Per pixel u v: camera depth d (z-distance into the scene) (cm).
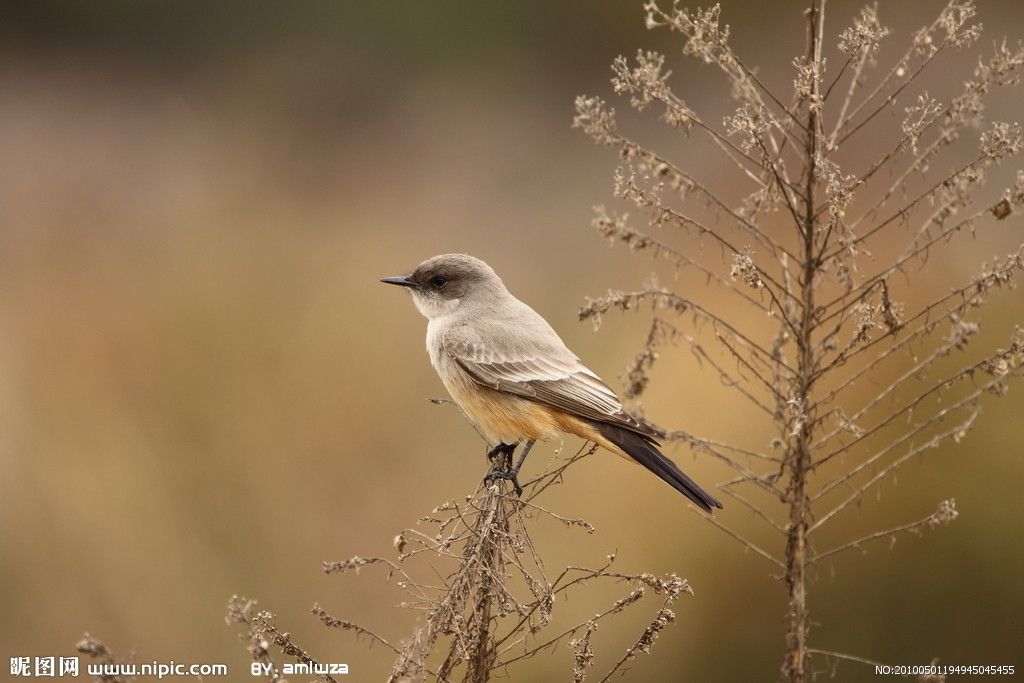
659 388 1309
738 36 2944
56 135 2852
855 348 1055
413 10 3167
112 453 1305
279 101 2991
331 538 1255
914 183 1881
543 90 3097
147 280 1623
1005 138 723
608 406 959
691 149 2517
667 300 796
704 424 1242
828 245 806
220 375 1409
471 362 1037
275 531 1254
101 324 1465
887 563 1159
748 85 762
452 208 2375
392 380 1426
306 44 3234
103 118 2989
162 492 1273
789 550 757
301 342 1470
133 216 2189
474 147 2780
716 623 1162
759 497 1183
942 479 1162
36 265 1780
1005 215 729
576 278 1958
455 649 684
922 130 746
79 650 617
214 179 2438
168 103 3075
